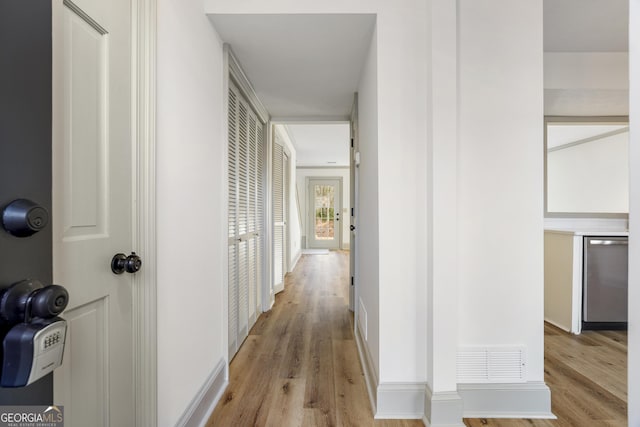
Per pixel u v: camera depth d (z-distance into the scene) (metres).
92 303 0.92
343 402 1.72
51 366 0.57
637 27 0.64
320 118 3.53
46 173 0.63
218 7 1.64
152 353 1.14
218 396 1.75
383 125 1.61
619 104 3.04
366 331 2.10
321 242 9.10
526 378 1.62
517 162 1.62
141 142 1.12
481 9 1.62
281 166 4.33
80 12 0.86
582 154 3.30
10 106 0.56
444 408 1.48
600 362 2.17
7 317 0.54
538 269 1.62
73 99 0.84
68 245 0.82
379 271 1.62
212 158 1.76
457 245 1.55
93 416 0.92
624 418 1.57
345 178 9.08
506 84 1.62
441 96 1.52
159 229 1.20
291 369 2.10
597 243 2.74
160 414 1.20
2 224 0.54
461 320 1.62
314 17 1.67
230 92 2.20
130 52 1.09
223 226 1.91
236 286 2.35
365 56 2.10
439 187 1.52
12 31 0.56
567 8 2.08
